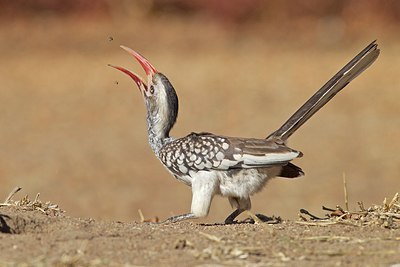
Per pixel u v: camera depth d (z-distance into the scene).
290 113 21.56
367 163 17.20
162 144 8.88
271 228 7.48
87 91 24.83
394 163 17.09
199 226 7.83
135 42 32.72
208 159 8.19
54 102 23.39
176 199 15.27
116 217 14.20
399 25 34.19
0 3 35.56
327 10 35.16
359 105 22.08
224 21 35.69
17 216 7.46
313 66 28.02
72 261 6.21
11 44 31.88
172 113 8.98
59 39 32.66
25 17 35.47
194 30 34.66
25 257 6.40
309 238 7.12
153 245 6.84
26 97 24.05
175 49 31.92
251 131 19.67
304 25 34.62
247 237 7.14
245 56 30.47
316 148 18.34
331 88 8.65
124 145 19.06
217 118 21.14
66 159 17.86
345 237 7.16
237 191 8.24
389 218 7.79
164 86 9.01
